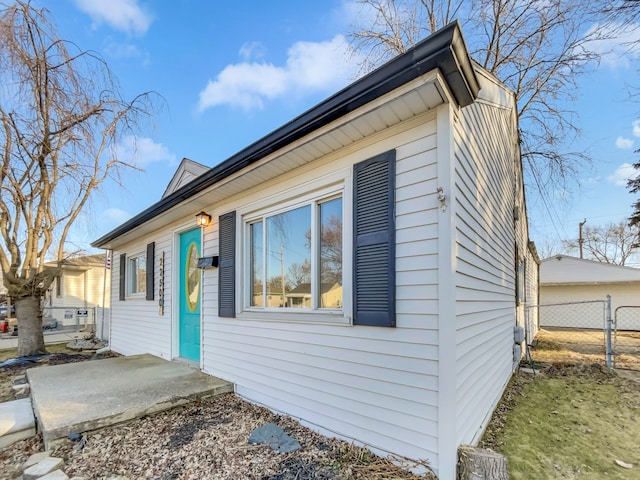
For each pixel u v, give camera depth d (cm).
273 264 386
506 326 539
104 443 280
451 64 205
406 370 247
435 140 244
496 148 468
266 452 263
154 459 254
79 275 1587
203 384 407
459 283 251
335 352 298
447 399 225
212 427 312
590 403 440
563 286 1597
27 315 741
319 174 327
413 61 208
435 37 198
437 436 228
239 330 415
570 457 287
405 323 250
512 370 590
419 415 238
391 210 262
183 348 556
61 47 643
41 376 447
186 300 556
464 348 263
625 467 271
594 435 334
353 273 283
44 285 767
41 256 762
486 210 387
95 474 235
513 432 340
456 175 252
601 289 1533
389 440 253
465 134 291
